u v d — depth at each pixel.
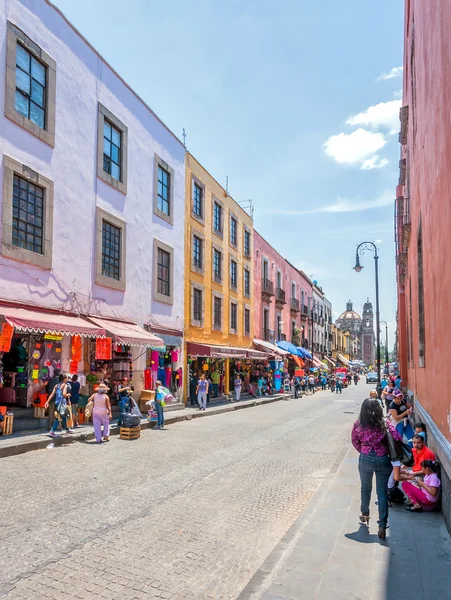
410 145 13.46
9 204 11.54
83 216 14.52
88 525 5.71
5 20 11.62
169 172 20.83
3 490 7.01
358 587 4.17
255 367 32.59
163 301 19.88
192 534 5.57
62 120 13.66
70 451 10.27
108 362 15.87
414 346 13.05
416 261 11.41
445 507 5.91
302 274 49.09
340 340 83.69
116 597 3.99
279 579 4.31
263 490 7.70
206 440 12.64
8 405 12.53
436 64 6.45
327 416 20.08
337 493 7.42
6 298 11.45
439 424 6.96
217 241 26.67
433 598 3.99
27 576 4.31
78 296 14.16
